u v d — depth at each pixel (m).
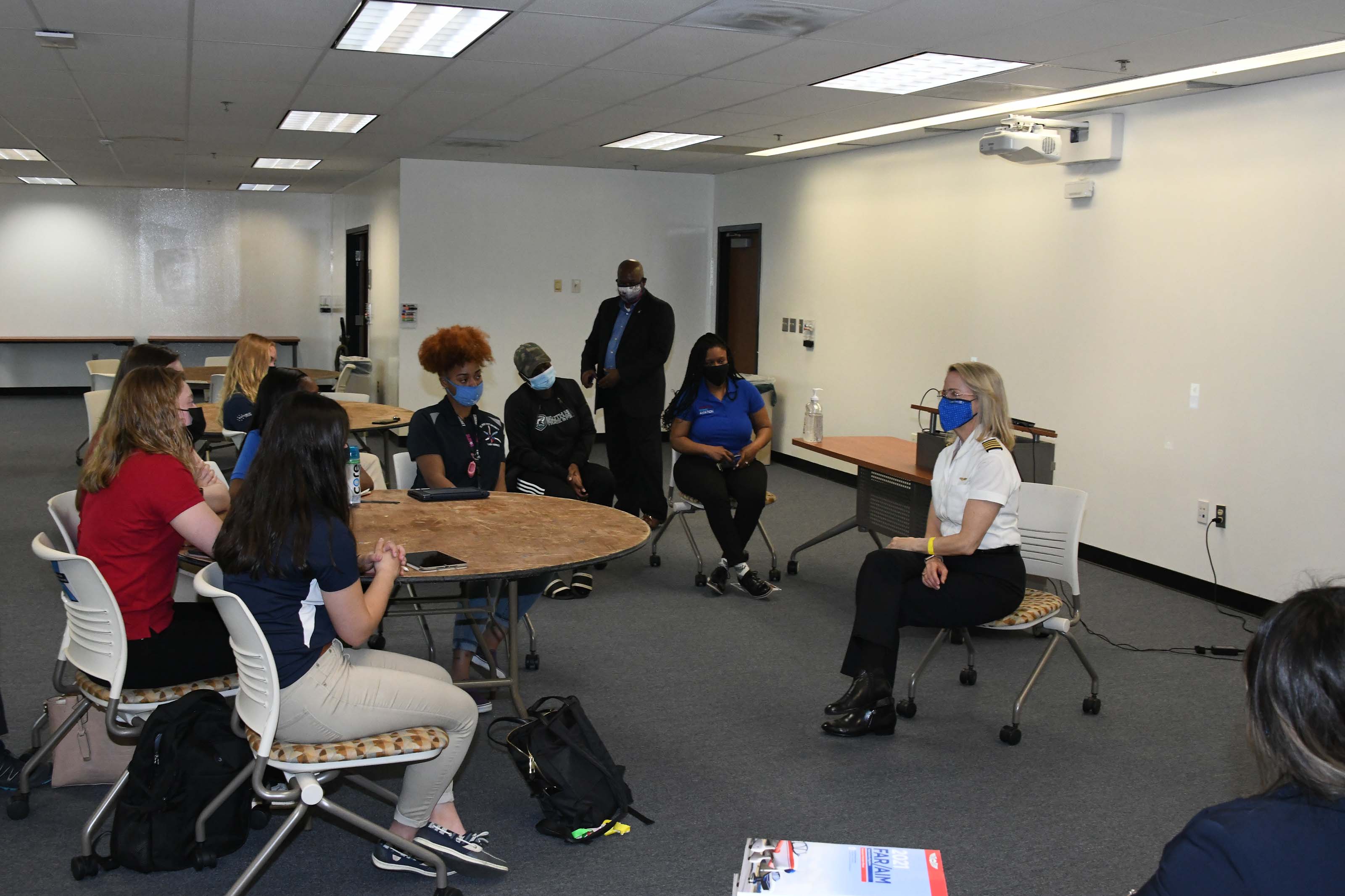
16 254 12.80
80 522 2.76
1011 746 3.45
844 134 7.22
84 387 13.29
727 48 4.61
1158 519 5.59
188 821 2.53
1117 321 5.81
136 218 13.12
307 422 2.18
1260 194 4.97
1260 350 5.00
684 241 10.28
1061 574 3.66
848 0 3.75
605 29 4.32
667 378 10.41
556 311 9.89
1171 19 3.88
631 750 3.35
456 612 3.28
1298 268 4.80
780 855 1.74
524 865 2.63
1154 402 5.59
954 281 7.10
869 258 8.02
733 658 4.27
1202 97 5.26
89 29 4.47
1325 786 1.07
